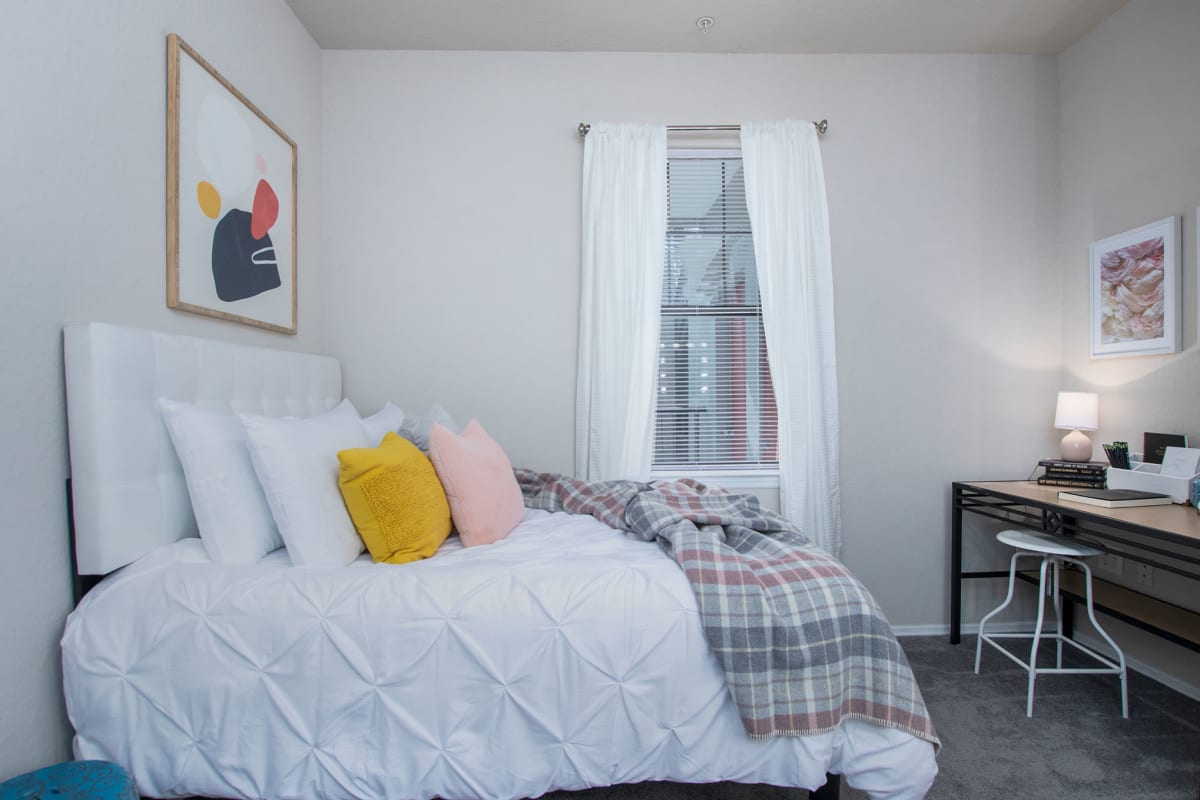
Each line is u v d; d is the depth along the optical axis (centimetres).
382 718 114
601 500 200
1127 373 226
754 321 261
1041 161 258
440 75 247
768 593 126
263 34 199
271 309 200
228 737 112
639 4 219
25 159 110
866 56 255
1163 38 210
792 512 243
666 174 250
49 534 115
